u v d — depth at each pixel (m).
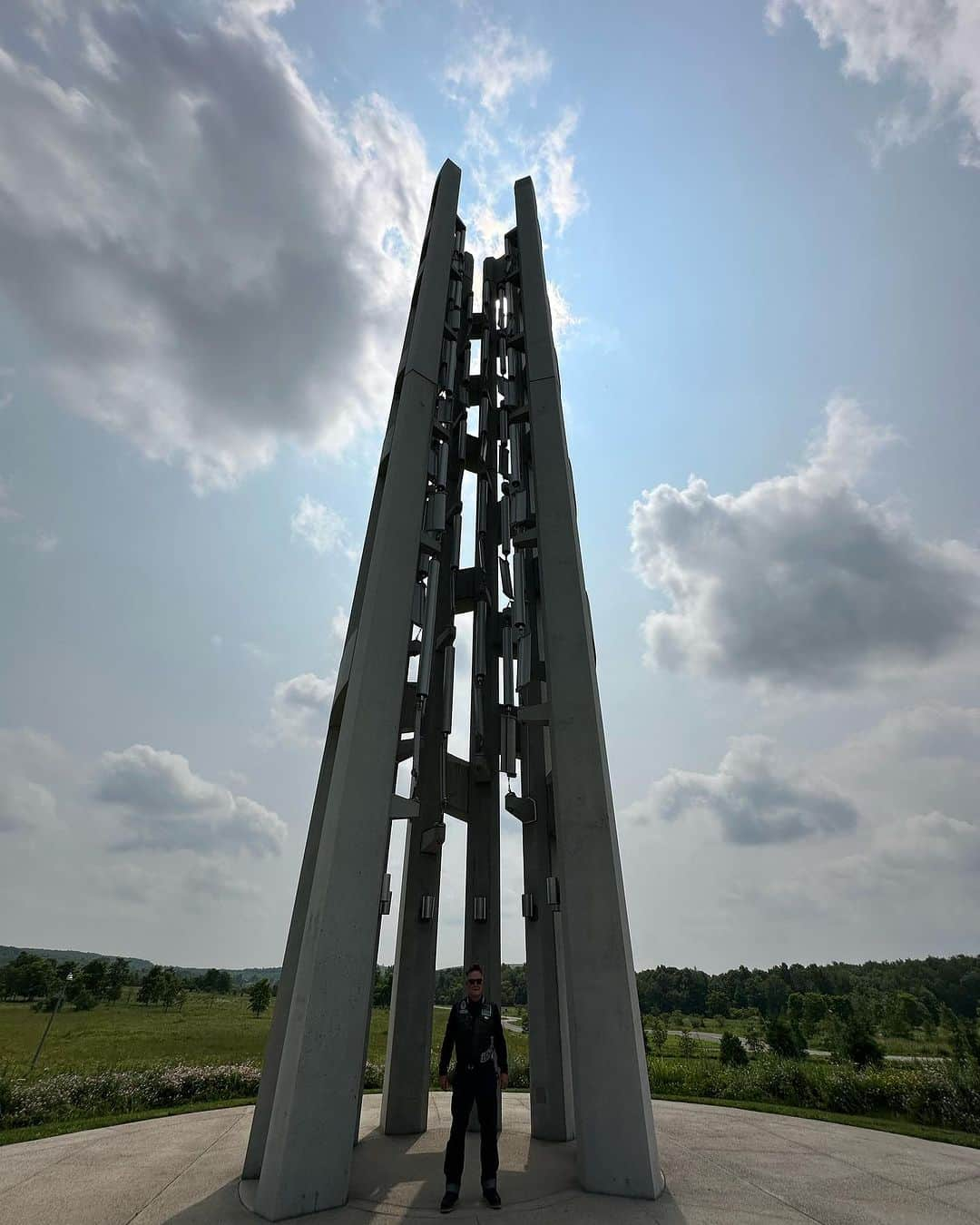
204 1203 5.85
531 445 10.15
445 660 10.83
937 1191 6.30
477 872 10.11
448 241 11.27
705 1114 10.99
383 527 8.54
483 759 10.44
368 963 6.56
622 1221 5.32
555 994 9.00
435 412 10.64
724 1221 5.32
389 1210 5.67
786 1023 30.22
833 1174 6.89
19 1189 6.28
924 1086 11.42
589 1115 6.28
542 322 10.77
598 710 8.20
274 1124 5.88
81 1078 12.02
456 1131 6.02
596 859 7.16
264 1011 61.84
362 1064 6.26
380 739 7.45
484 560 11.73
